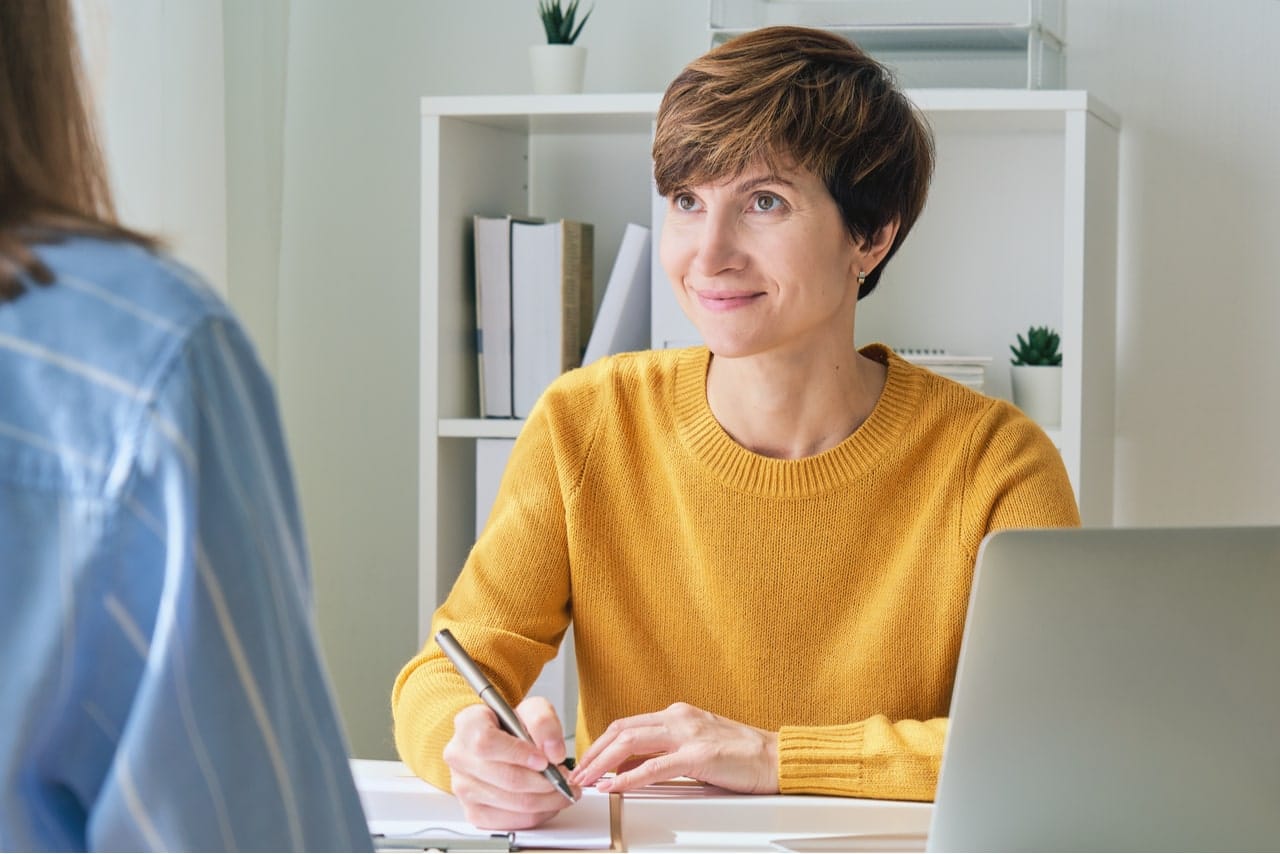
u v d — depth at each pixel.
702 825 1.04
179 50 1.92
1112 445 2.31
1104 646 0.83
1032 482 1.28
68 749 0.45
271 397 0.50
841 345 1.29
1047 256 2.31
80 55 0.55
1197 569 0.82
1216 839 0.85
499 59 2.43
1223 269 2.28
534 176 2.46
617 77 2.40
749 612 1.30
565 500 1.35
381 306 2.46
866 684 1.28
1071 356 2.03
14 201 0.50
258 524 0.47
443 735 1.14
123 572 0.45
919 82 2.12
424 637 2.16
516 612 1.33
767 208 1.21
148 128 1.84
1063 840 0.86
